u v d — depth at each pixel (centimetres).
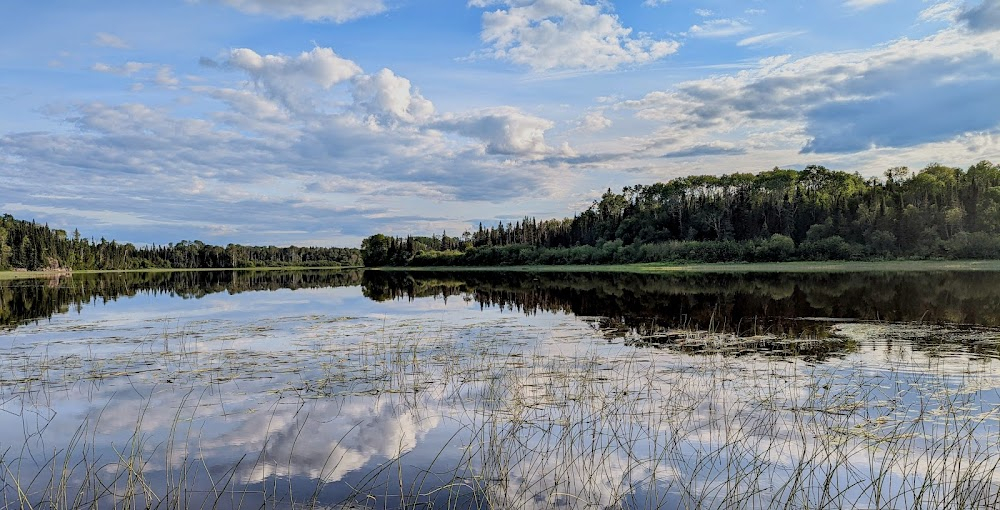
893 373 1150
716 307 2464
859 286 3456
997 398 963
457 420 908
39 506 626
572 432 843
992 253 5981
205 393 1091
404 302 3167
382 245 16212
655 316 2212
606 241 10062
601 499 626
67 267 13600
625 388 1081
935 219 6888
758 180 10838
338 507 610
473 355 1440
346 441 818
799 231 8656
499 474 692
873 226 7300
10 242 12425
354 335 1817
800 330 1752
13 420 940
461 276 7375
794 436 809
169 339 1764
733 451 757
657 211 10550
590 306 2669
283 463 736
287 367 1318
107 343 1697
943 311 2153
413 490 651
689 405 966
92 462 754
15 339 1803
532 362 1338
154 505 621
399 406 990
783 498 620
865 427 838
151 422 916
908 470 686
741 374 1178
